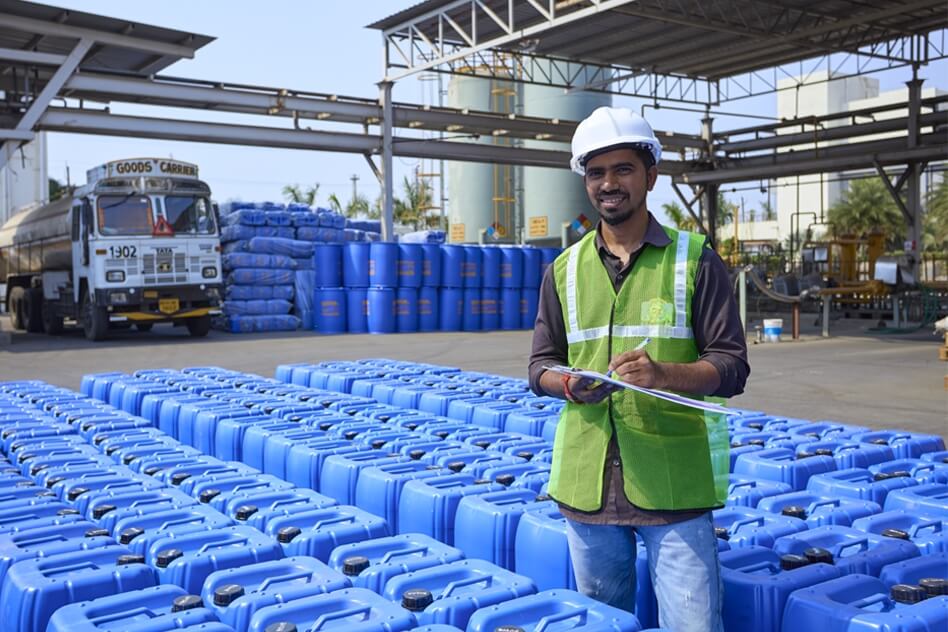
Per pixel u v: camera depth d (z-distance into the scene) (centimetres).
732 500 389
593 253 267
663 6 1944
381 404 659
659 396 231
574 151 259
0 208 4175
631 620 246
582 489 262
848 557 295
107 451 512
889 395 1071
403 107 2333
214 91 2080
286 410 621
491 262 2331
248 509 370
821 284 2336
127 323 1941
